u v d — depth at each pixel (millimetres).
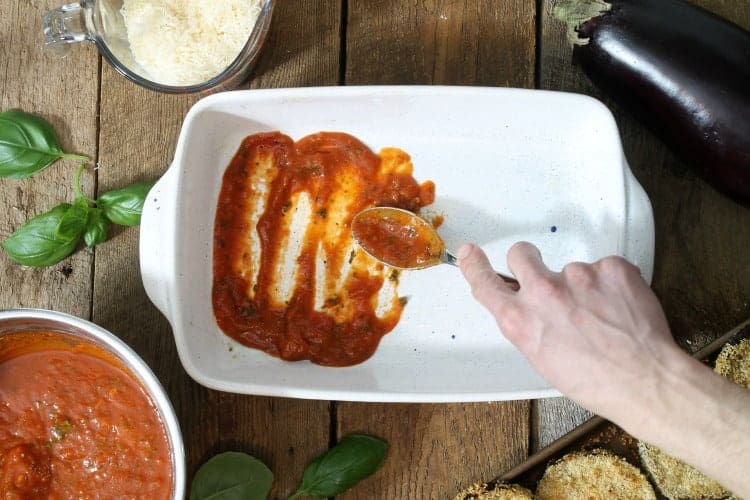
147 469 684
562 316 565
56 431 688
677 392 551
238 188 756
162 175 765
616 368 554
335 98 724
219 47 728
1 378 692
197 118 721
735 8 774
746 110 699
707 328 760
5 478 681
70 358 693
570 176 752
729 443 545
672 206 770
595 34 722
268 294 750
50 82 773
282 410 754
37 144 751
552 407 755
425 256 738
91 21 718
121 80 772
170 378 755
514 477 740
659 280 766
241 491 727
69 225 731
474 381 730
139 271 762
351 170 758
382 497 749
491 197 755
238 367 737
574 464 737
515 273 595
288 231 756
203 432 751
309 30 776
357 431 752
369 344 744
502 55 775
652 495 730
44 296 761
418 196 756
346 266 753
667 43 708
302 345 739
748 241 766
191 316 724
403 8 775
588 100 720
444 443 752
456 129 754
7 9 773
